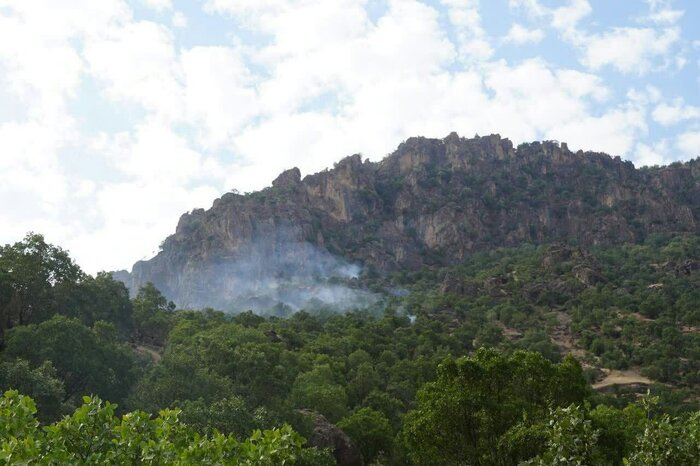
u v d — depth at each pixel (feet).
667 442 80.64
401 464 232.73
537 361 160.66
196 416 173.27
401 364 376.68
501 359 161.38
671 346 509.76
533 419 146.72
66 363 212.23
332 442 218.18
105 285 347.15
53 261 291.17
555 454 85.35
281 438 74.08
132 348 301.43
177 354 239.09
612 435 148.77
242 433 175.32
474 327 563.89
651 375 472.03
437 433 154.40
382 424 246.88
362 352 390.83
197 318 423.23
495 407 150.30
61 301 287.69
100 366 218.79
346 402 294.46
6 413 70.85
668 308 618.85
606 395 393.29
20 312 273.33
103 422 75.46
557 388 157.48
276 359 298.97
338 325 521.65
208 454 74.38
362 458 238.68
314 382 286.66
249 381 228.43
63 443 71.56
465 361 159.94
